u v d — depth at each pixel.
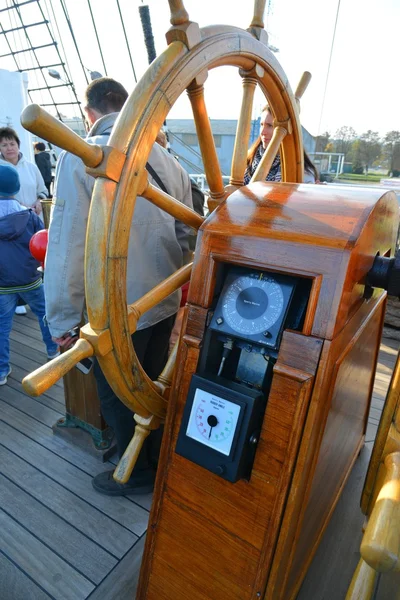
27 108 0.66
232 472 0.79
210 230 0.85
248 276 0.83
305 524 0.98
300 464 0.77
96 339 0.85
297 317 0.79
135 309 0.96
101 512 1.54
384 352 2.92
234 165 1.18
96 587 1.26
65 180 1.19
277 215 0.83
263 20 1.13
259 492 0.81
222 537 0.88
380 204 0.87
